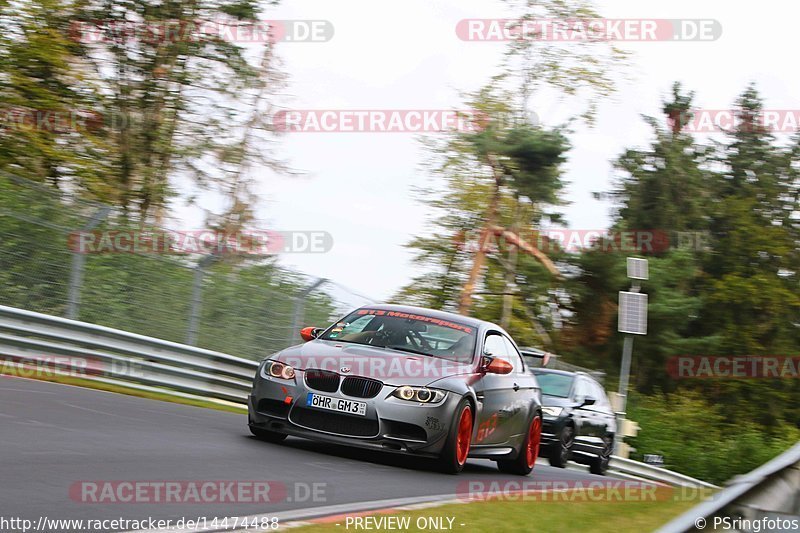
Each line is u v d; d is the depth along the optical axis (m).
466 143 94.62
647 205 143.62
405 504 17.55
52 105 62.00
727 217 144.38
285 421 23.36
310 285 47.78
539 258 94.75
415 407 22.84
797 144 157.00
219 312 43.66
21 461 16.31
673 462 75.12
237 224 70.69
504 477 26.70
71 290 38.00
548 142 89.75
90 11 67.19
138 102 68.94
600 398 47.47
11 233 36.59
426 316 26.61
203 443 21.94
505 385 26.70
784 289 135.38
